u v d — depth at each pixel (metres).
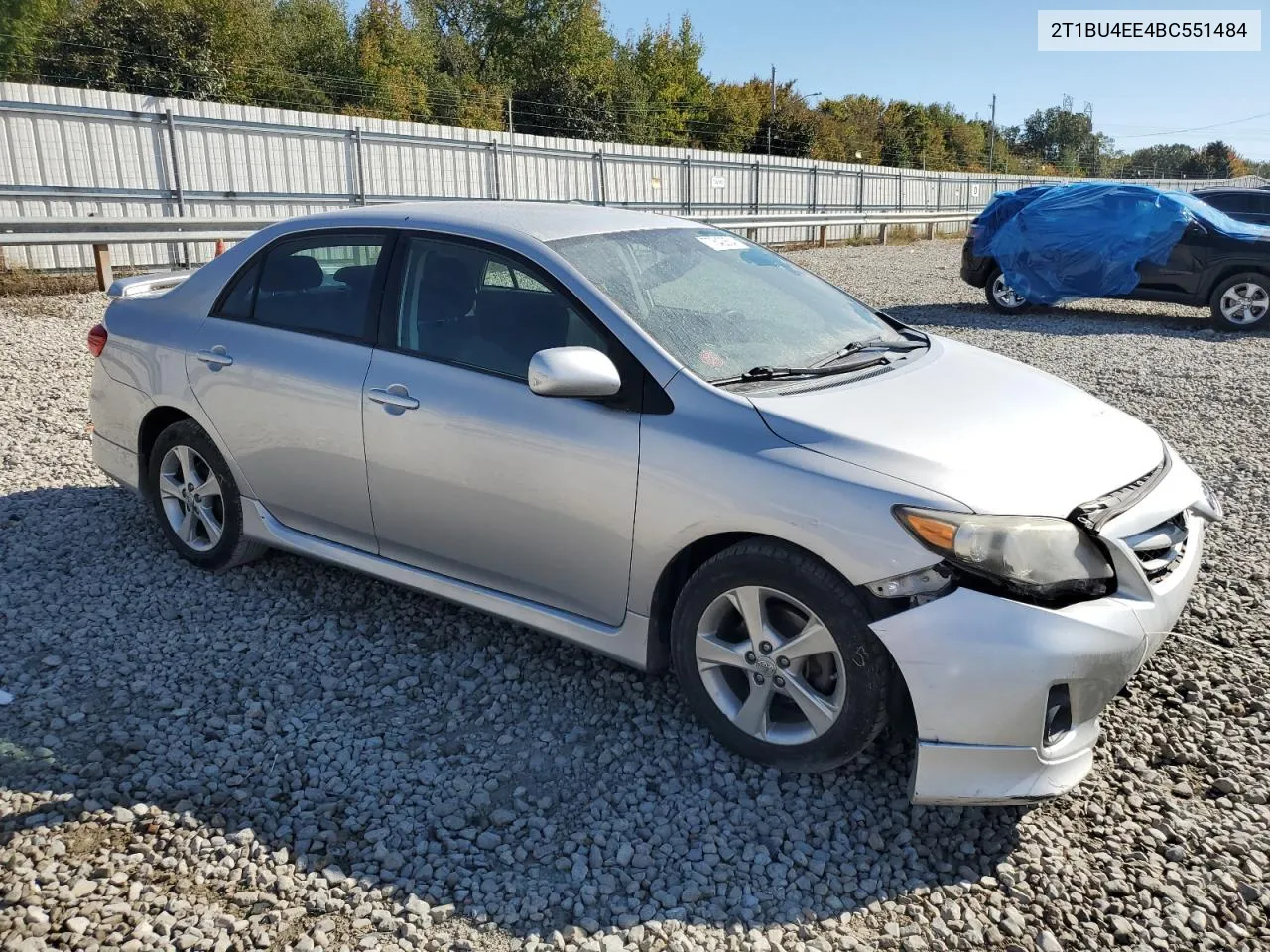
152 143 16.55
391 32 45.94
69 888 2.59
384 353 3.79
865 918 2.59
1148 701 3.60
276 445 4.05
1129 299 12.63
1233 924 2.58
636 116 49.12
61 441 6.42
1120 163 119.56
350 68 44.78
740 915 2.58
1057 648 2.69
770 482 2.94
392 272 3.86
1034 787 2.76
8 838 2.76
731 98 56.53
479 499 3.52
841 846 2.85
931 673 2.73
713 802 3.02
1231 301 11.94
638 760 3.22
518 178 22.95
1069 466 3.04
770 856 2.80
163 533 4.81
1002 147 88.62
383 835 2.84
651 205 26.58
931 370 3.65
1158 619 2.91
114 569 4.52
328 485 3.95
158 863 2.70
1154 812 3.01
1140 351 10.51
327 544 4.11
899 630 2.75
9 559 4.58
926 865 2.79
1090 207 12.66
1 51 31.12
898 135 67.75
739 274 4.02
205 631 3.99
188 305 4.43
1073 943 2.52
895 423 3.09
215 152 17.48
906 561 2.75
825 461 2.93
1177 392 8.57
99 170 15.95
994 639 2.68
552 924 2.53
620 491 3.20
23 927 2.44
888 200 36.06
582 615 3.47
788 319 3.83
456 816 2.93
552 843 2.84
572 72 49.91
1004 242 13.17
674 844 2.84
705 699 3.21
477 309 3.63
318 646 3.89
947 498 2.79
